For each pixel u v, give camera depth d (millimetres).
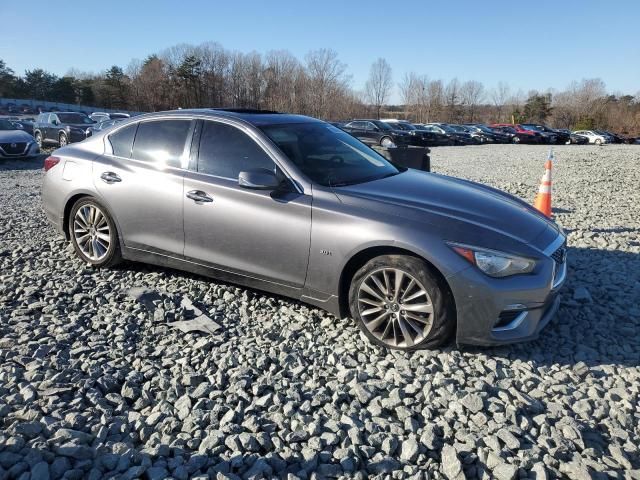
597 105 73250
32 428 2545
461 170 14836
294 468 2428
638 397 3064
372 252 3623
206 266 4336
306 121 4816
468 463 2479
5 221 6816
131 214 4613
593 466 2457
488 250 3344
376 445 2604
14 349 3402
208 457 2467
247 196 4004
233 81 71312
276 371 3273
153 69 70312
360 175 4238
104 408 2797
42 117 21500
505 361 3441
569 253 5738
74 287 4500
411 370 3330
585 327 3969
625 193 9938
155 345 3602
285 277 3941
